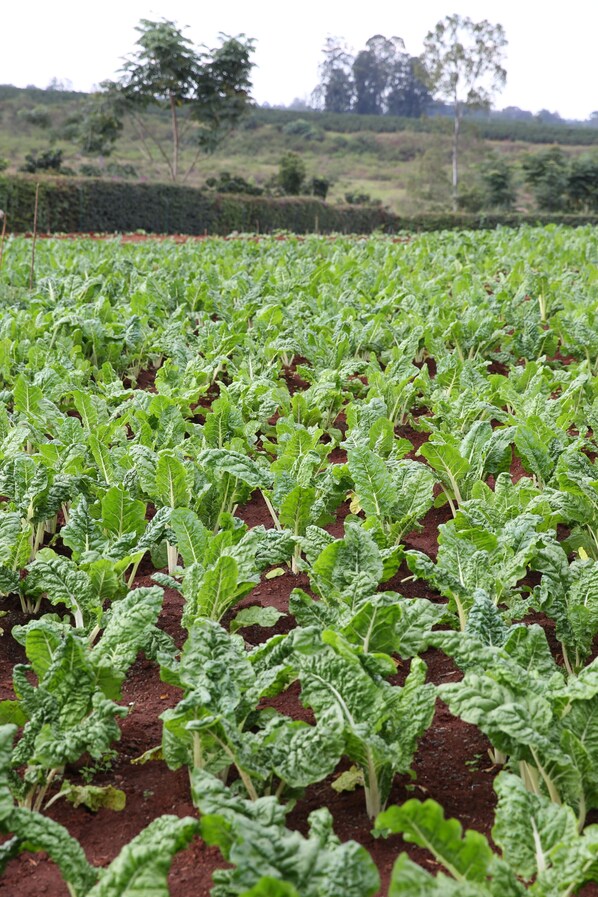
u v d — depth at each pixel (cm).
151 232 4112
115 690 343
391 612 345
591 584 395
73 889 254
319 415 725
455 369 805
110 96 5944
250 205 4431
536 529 487
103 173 5909
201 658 330
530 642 340
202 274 1467
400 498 522
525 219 4819
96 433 617
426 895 208
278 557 448
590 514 482
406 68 14100
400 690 316
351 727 289
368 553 405
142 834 244
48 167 5475
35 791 320
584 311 1072
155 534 462
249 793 306
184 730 307
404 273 1609
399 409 814
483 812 316
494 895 230
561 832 258
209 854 297
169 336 1010
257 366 881
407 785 330
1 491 526
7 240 2177
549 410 679
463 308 1205
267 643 348
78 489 537
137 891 229
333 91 14250
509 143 10506
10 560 467
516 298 1191
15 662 425
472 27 7331
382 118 11075
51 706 324
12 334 976
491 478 675
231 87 5925
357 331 1009
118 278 1450
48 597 473
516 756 293
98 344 968
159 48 5691
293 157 5772
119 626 357
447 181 7438
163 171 7606
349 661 312
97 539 462
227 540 424
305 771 297
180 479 514
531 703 295
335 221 4822
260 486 527
